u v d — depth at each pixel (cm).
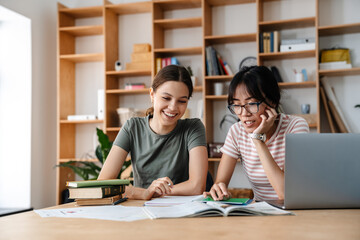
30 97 409
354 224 96
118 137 191
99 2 445
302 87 386
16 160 408
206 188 205
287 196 117
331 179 116
